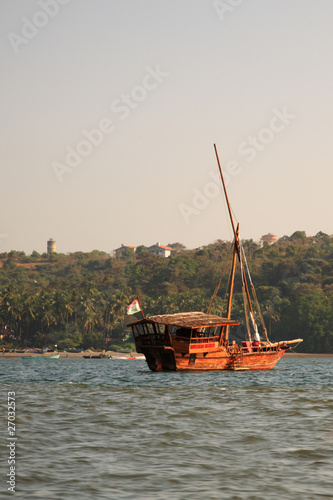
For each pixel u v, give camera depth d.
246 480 62.41
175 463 69.31
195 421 97.81
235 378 191.62
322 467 67.56
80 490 58.66
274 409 112.88
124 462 69.56
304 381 185.62
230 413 107.12
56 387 159.62
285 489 59.31
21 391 147.25
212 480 62.41
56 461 69.56
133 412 107.75
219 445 79.06
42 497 56.44
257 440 82.38
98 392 144.50
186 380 182.50
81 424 94.50
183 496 57.12
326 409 113.44
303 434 86.81
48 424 94.25
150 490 58.94
